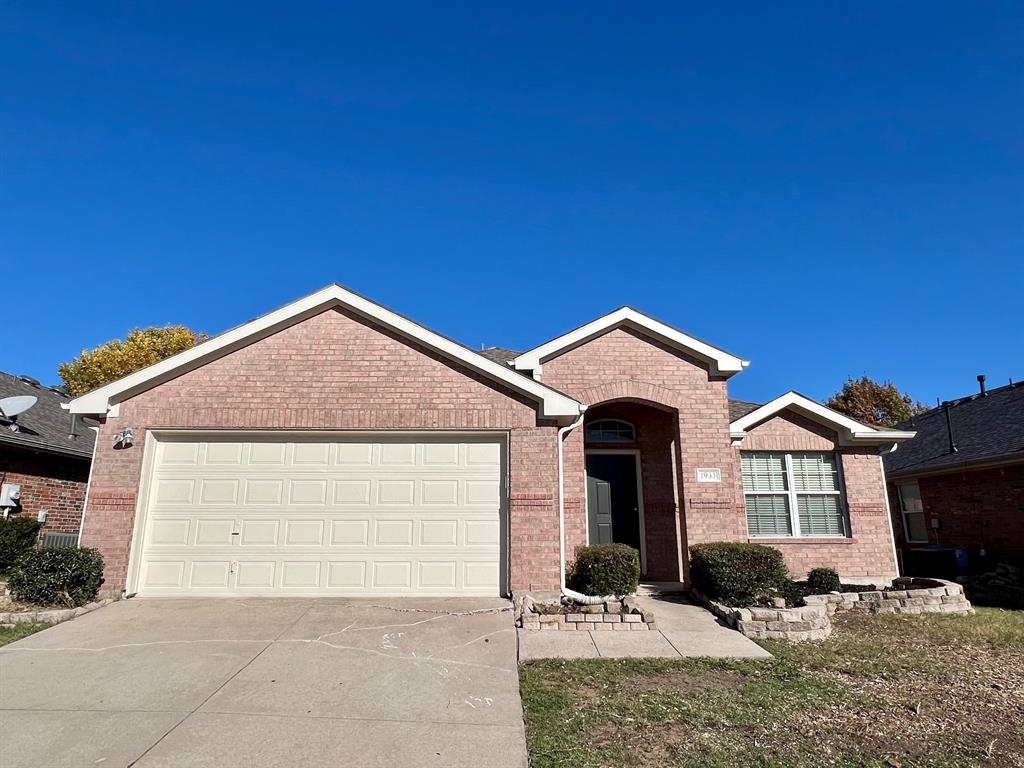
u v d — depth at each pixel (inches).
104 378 1200.2
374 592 390.0
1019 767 189.8
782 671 278.5
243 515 398.3
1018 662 298.4
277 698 237.3
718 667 282.7
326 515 399.9
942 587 429.4
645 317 484.7
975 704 241.8
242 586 388.5
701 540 454.0
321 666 272.2
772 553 396.2
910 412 1374.3
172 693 240.7
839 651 313.3
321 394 412.5
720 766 187.8
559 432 411.2
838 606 410.3
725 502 461.1
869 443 542.6
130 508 389.7
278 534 396.5
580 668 277.1
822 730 215.0
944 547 634.8
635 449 534.9
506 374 411.5
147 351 1245.7
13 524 459.2
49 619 335.0
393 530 399.9
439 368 418.3
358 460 408.8
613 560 393.7
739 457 531.2
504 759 191.8
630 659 291.4
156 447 406.9
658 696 244.7
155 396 408.2
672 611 392.2
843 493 537.0
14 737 201.9
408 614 353.4
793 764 189.8
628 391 476.4
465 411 411.8
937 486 672.4
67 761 186.2
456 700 238.2
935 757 195.6
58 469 580.4
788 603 391.2
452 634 320.5
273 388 412.5
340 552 395.2
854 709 234.7
